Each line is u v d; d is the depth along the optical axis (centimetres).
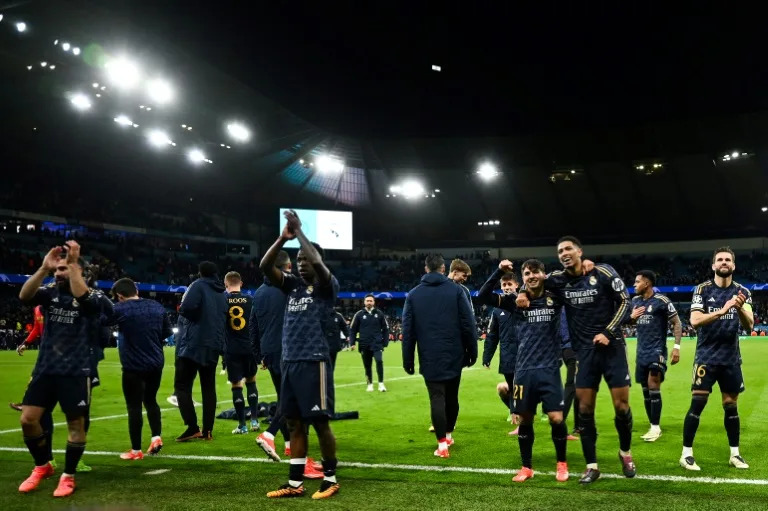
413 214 5388
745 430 760
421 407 1027
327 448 505
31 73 2945
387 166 4859
